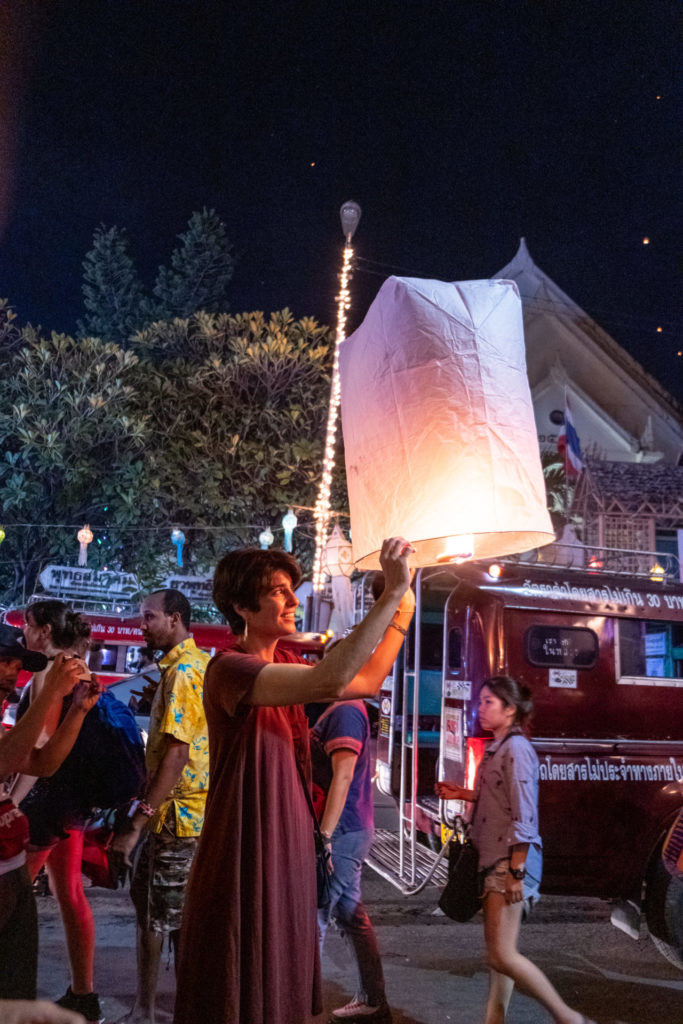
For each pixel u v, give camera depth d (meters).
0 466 16.17
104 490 16.27
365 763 4.33
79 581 15.81
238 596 2.56
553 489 18.73
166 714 3.71
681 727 5.85
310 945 2.30
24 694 4.27
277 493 17.11
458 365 2.48
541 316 23.28
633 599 6.07
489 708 4.18
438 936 5.93
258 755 2.35
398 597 2.19
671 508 17.39
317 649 11.40
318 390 17.81
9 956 2.55
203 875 2.30
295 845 2.32
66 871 4.00
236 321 18.25
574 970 5.29
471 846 3.99
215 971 2.19
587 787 5.46
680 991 4.95
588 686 5.75
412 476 2.44
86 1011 3.91
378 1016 4.06
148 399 17.17
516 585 5.96
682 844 4.95
